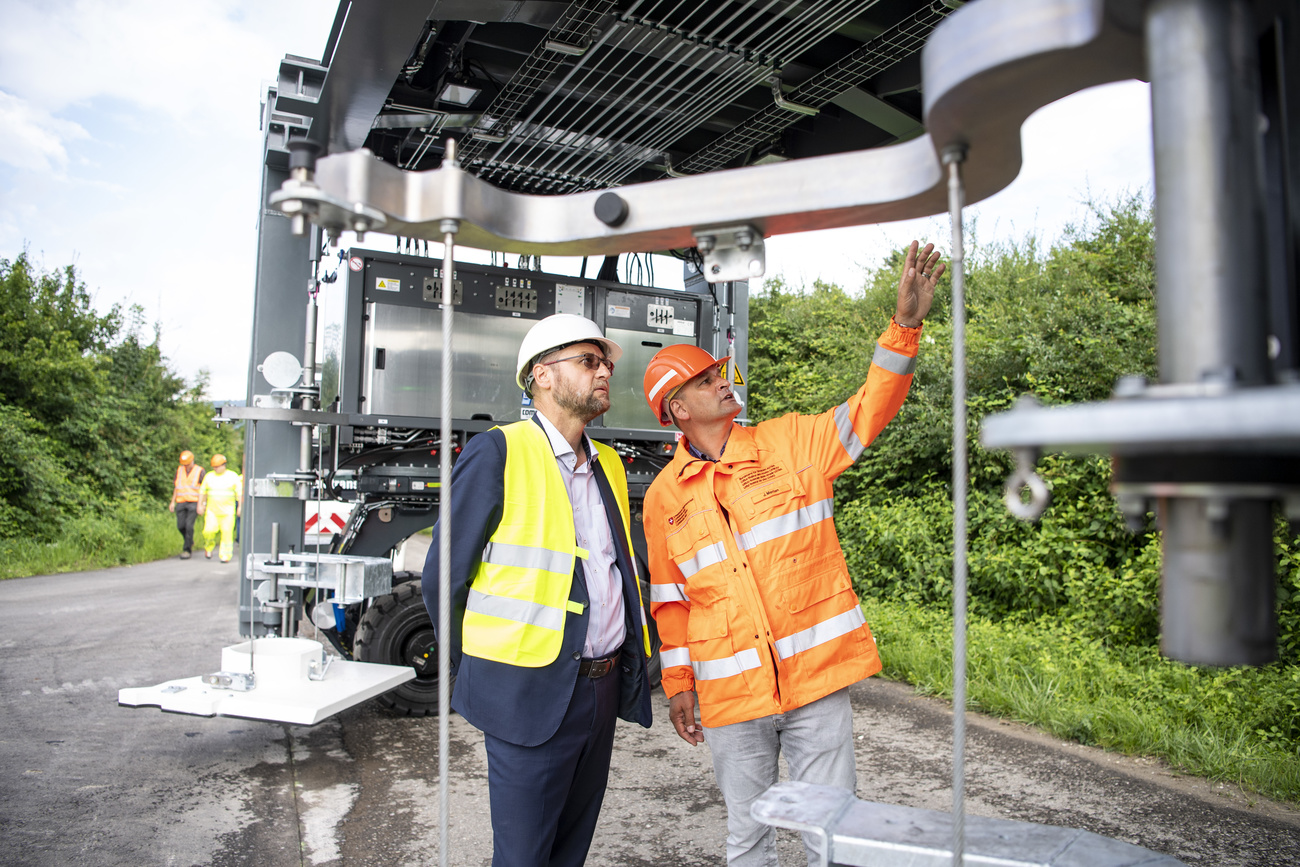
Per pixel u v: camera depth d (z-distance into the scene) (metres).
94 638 6.74
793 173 1.28
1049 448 0.78
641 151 4.03
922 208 1.26
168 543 15.27
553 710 2.04
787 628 2.22
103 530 13.84
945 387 8.06
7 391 15.34
